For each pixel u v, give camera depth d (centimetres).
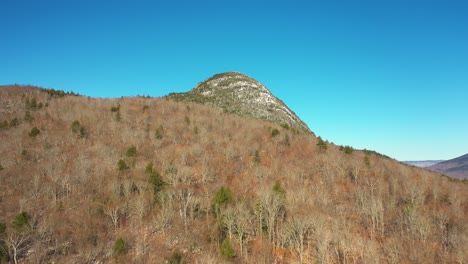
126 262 5875
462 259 6109
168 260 5975
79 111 12762
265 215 7175
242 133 12612
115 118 12525
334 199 8881
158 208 7338
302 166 10444
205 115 14788
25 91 15750
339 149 12712
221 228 6781
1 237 5766
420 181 10344
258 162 10525
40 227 6319
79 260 5912
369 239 7062
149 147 10331
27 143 9869
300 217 6769
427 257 6394
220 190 7244
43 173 8275
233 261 6031
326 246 6297
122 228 6919
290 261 6431
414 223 7281
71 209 7144
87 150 9675
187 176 8675
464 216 8069
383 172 10638
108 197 7469
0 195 7300
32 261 5681
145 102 15750
